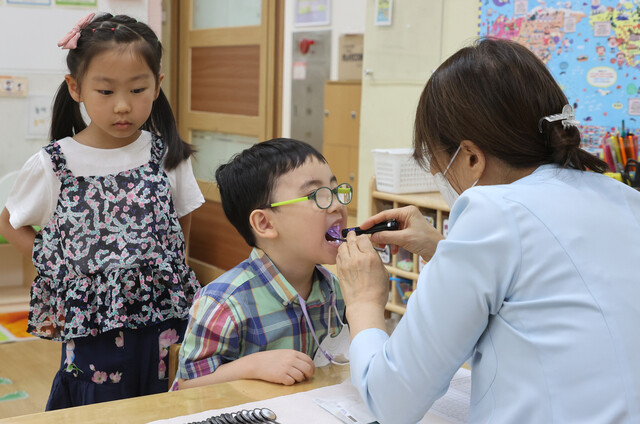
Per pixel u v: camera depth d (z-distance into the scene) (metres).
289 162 1.36
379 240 1.33
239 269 1.43
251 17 4.72
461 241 0.89
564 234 0.88
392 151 3.20
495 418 0.88
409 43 3.66
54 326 1.78
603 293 0.86
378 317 1.08
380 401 0.96
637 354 0.84
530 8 3.13
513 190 0.92
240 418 1.05
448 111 0.96
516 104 0.93
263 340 1.39
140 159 1.83
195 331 1.35
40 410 2.72
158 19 4.10
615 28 2.82
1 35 3.75
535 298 0.87
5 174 3.86
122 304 1.70
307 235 1.36
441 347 0.88
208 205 5.06
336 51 4.77
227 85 4.97
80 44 1.67
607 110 2.88
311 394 1.18
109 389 1.75
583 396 0.83
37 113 3.89
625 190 0.97
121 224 1.76
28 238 1.85
